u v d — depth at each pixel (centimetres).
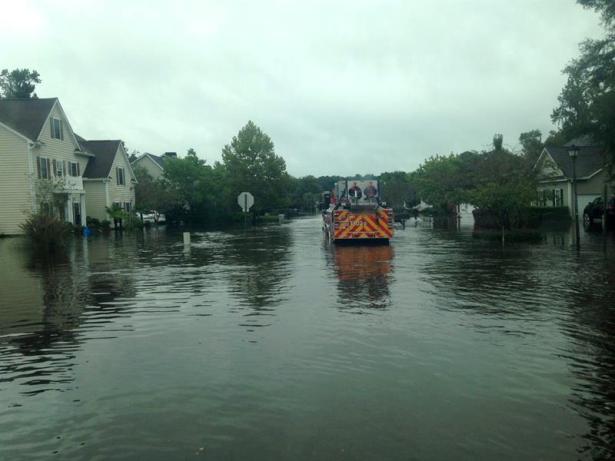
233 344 759
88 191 4750
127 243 2872
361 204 2667
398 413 511
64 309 1040
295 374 626
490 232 3050
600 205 3500
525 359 671
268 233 3619
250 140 6397
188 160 5975
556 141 6400
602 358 673
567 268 1476
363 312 955
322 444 450
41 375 642
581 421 491
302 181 13300
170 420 504
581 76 3158
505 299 1055
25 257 2122
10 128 3697
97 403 550
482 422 489
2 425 501
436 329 825
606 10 2989
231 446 449
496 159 3703
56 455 441
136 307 1045
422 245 2308
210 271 1574
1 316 981
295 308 1000
